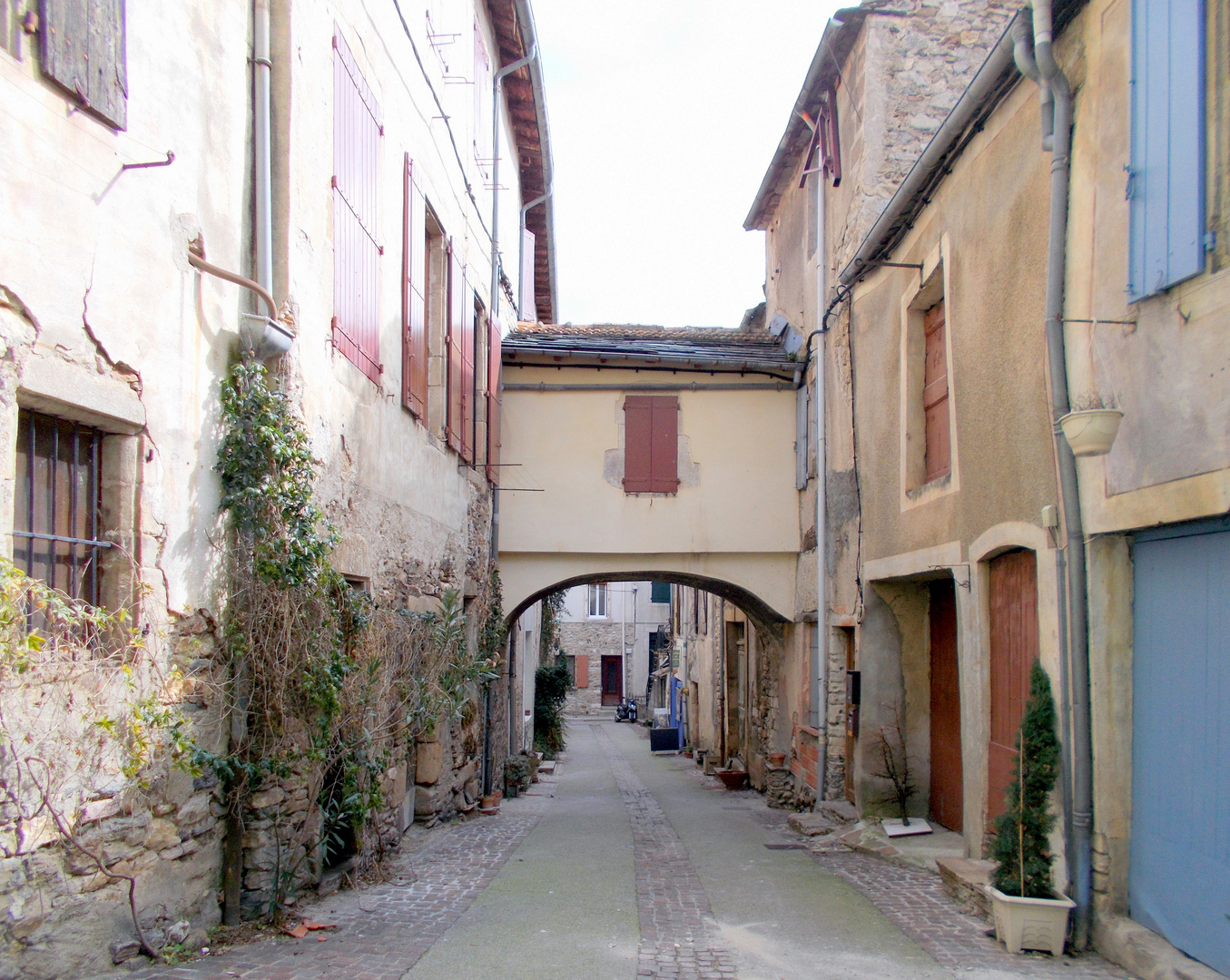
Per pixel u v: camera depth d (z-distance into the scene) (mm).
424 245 8586
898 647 9180
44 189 3613
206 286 4754
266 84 5270
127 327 4105
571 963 4715
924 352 8086
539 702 20719
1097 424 4539
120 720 4016
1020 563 5996
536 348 12383
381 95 7270
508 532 12398
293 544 5117
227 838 4938
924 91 9711
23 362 3488
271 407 5074
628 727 34656
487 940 5094
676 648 27969
